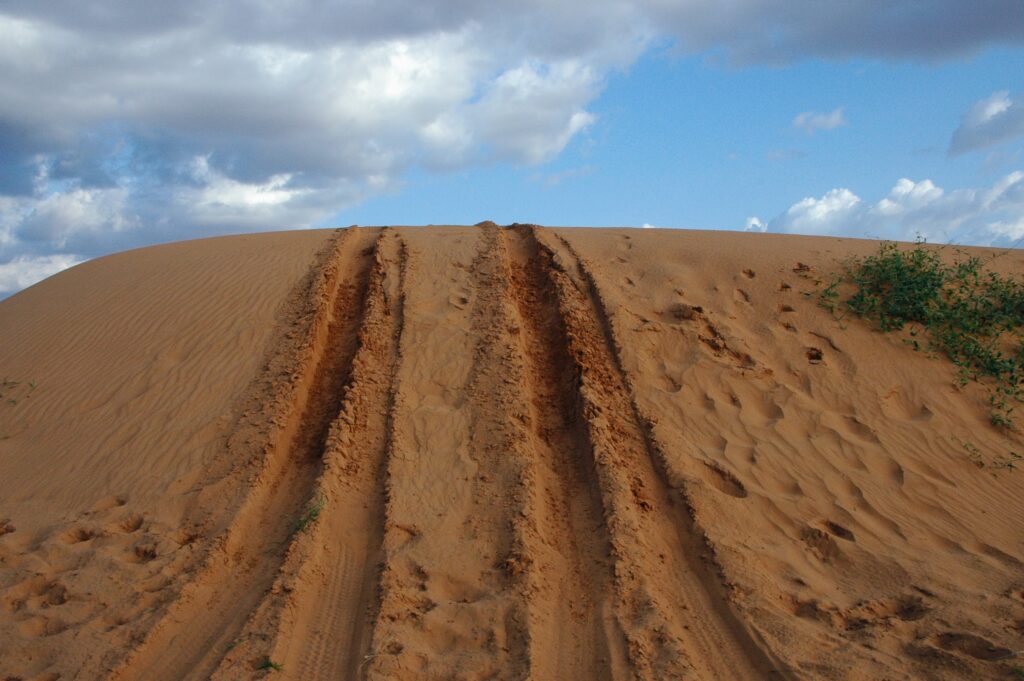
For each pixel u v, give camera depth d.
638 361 9.11
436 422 8.01
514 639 5.47
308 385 8.88
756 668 5.33
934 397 9.08
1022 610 5.83
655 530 6.82
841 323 10.22
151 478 7.51
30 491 7.58
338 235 13.21
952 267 12.02
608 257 11.82
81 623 5.72
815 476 7.66
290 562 6.21
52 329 10.95
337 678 5.16
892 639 5.58
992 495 7.71
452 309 10.13
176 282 11.81
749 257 11.86
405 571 6.11
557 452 7.84
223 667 5.17
